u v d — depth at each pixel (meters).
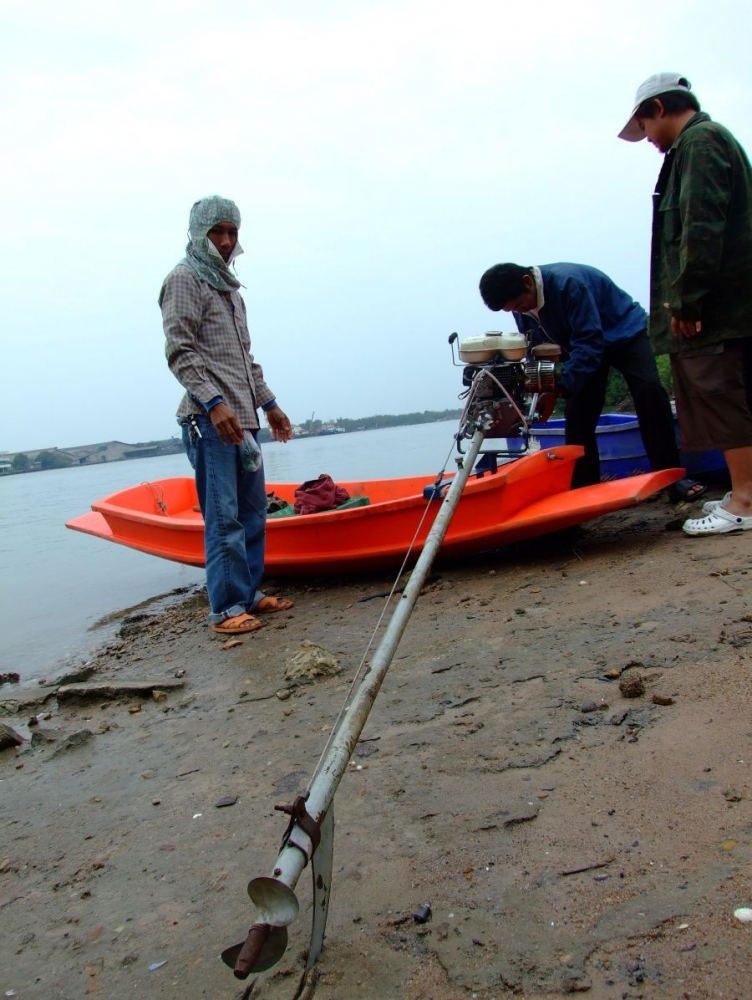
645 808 2.15
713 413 4.36
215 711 3.65
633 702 2.74
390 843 2.26
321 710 3.38
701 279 4.05
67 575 9.14
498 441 8.17
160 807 2.80
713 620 3.22
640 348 5.38
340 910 2.01
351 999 1.71
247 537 5.31
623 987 1.59
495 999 1.63
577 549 5.13
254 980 1.82
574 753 2.52
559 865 2.00
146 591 7.78
